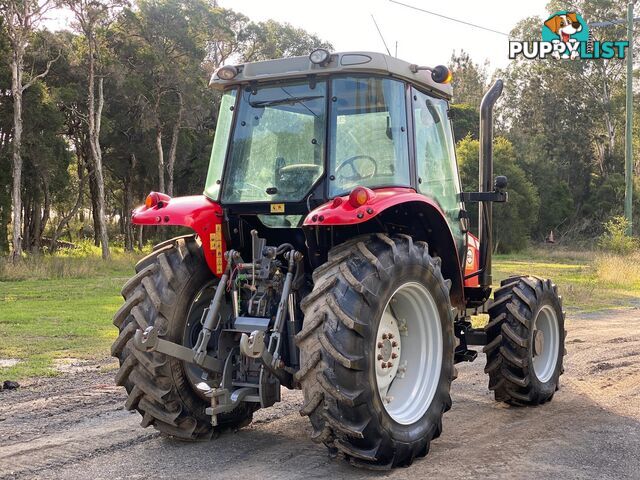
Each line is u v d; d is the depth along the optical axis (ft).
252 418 17.57
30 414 18.43
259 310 14.85
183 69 131.75
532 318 18.93
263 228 15.97
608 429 16.97
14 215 95.35
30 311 42.34
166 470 13.87
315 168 14.99
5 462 14.38
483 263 19.21
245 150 15.84
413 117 15.99
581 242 156.76
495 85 19.08
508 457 14.75
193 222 15.28
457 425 17.44
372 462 13.69
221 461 14.43
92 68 110.83
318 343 13.08
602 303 50.21
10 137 108.47
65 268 78.95
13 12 94.58
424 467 14.10
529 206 146.92
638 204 165.78
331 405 13.03
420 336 15.14
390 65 15.24
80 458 14.65
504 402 19.77
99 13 107.76
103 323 36.88
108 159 139.64
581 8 184.03
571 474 13.66
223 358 15.08
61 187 119.96
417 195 14.58
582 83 198.08
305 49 180.24
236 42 157.38
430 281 14.82
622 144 194.59
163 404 15.20
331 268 13.71
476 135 161.79
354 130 15.08
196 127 145.28
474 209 94.12
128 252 127.34
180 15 129.29
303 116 15.29
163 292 15.19
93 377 23.39
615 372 24.20
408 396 14.75
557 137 196.75
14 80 96.22
